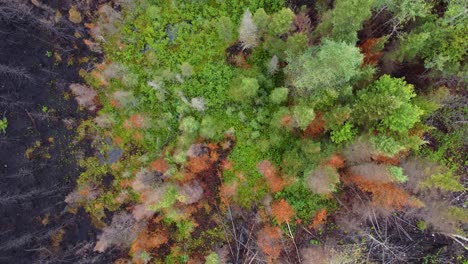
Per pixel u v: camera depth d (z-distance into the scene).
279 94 23.16
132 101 26.81
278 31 22.80
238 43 26.98
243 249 26.73
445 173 23.47
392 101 20.30
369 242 26.09
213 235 26.97
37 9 27.39
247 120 26.56
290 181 25.38
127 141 27.44
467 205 25.25
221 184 26.80
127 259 27.33
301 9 25.50
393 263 26.25
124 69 27.17
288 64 23.41
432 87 23.77
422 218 25.22
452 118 24.80
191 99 26.88
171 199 25.69
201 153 26.50
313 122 23.73
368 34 23.94
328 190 23.02
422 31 21.89
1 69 27.06
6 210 27.23
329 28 22.83
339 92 21.89
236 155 26.64
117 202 27.41
